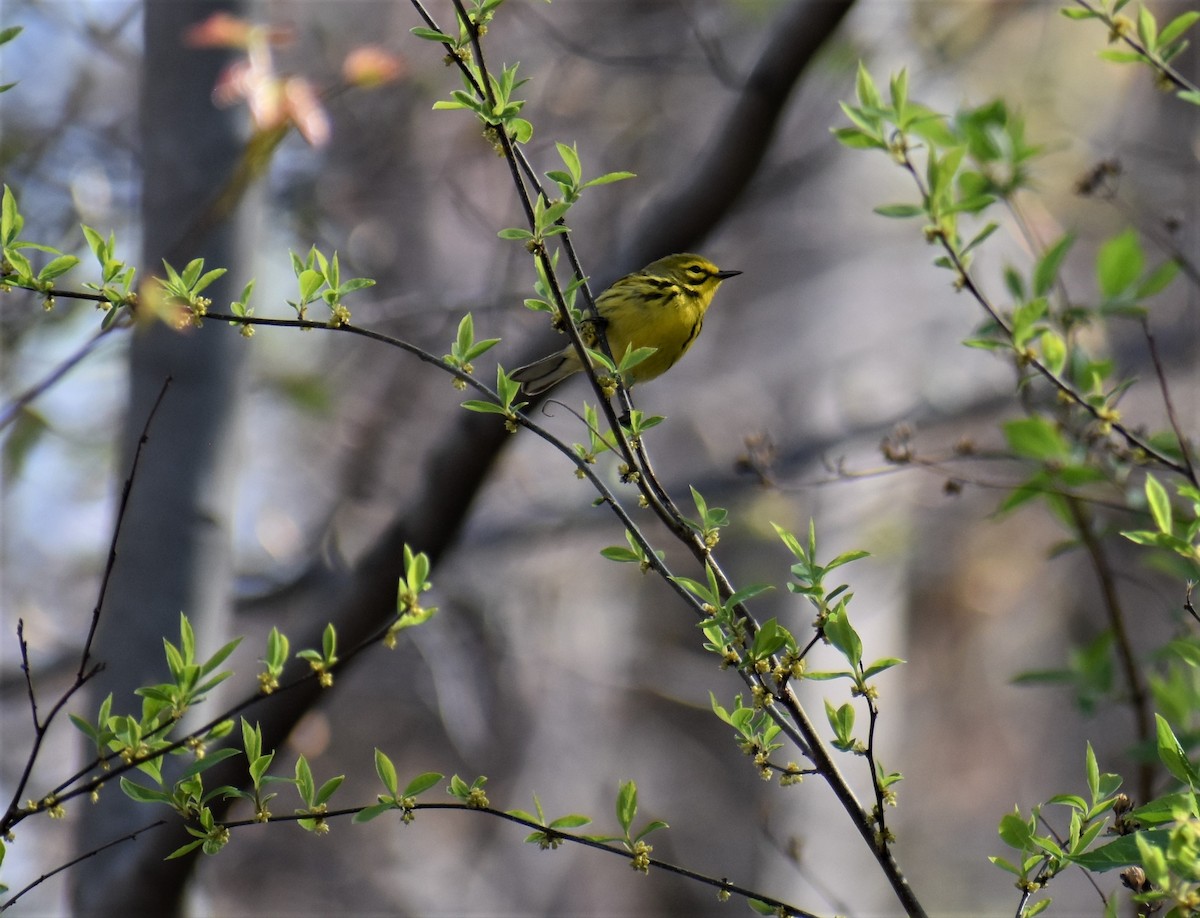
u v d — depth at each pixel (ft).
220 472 26.78
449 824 62.08
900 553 48.57
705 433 51.37
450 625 51.21
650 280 29.71
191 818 16.55
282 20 54.34
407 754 63.72
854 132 20.38
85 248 39.63
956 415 48.85
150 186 27.40
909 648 68.69
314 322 15.76
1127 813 15.33
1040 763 68.80
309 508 59.11
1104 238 54.39
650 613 57.57
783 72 30.73
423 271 55.93
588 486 52.47
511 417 16.01
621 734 54.03
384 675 58.49
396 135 53.21
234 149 27.35
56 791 14.78
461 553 49.26
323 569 49.11
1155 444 23.36
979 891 65.31
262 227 28.19
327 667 15.16
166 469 26.25
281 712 26.89
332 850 61.93
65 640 54.70
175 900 25.14
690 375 53.21
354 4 55.36
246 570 53.21
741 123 30.99
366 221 55.72
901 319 52.54
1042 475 23.81
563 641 54.03
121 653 25.49
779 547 44.55
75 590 57.67
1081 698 24.81
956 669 69.31
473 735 48.93
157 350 26.61
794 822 41.50
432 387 56.54
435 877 60.39
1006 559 61.87
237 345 27.32
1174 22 19.22
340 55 52.80
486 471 28.89
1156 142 55.36
